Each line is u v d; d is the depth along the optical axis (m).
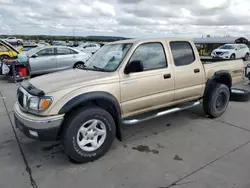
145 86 3.28
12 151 3.22
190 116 4.63
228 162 2.84
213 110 4.34
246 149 3.18
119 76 3.04
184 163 2.83
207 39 32.25
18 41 33.19
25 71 9.05
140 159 2.96
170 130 3.93
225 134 3.72
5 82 9.19
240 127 4.03
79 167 2.79
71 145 2.71
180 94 3.77
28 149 3.28
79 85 2.77
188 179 2.50
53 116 2.57
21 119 2.72
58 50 9.91
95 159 2.94
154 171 2.67
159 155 3.05
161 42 3.56
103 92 2.87
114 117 3.17
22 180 2.53
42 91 2.63
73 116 2.70
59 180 2.52
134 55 3.24
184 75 3.75
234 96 5.76
